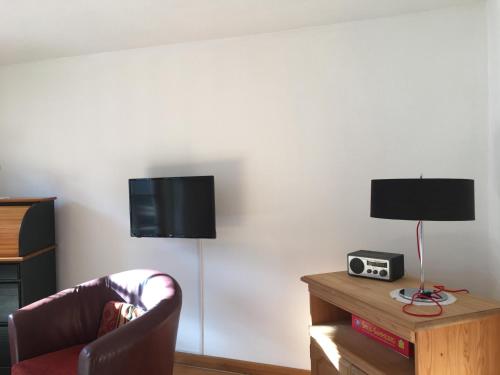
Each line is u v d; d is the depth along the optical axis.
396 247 2.15
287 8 2.05
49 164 2.75
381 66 2.18
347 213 2.23
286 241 2.33
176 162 2.53
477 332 1.36
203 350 2.49
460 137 2.07
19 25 2.20
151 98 2.58
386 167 2.17
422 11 2.12
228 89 2.44
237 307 2.42
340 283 1.75
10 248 2.29
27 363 1.70
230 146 2.43
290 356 2.33
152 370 1.51
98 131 2.67
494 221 1.96
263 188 2.37
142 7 2.01
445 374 1.32
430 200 1.37
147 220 2.37
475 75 2.05
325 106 2.27
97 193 2.68
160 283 1.88
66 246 2.73
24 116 2.79
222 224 2.45
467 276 2.06
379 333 1.67
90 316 2.03
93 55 2.68
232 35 2.40
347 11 2.10
